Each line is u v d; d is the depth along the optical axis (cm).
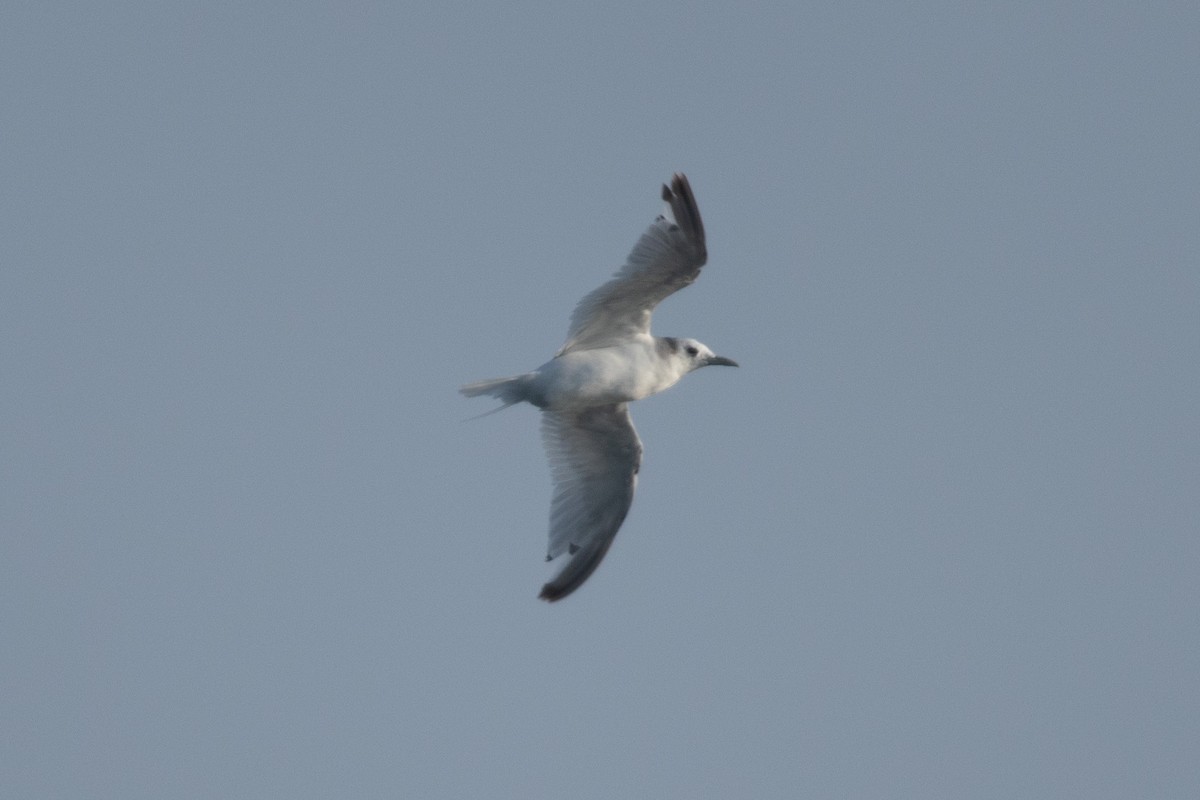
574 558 1955
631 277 1722
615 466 1945
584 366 1783
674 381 1875
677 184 1688
